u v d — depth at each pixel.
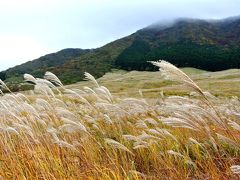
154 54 186.25
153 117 11.03
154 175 6.74
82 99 8.65
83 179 6.30
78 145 7.48
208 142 7.42
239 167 4.59
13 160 6.71
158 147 7.80
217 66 169.25
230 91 58.72
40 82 8.55
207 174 6.21
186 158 6.76
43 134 7.89
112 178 6.34
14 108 8.18
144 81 116.38
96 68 191.00
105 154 7.39
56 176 6.39
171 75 5.14
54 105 8.86
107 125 9.38
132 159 7.43
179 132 8.39
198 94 5.27
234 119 7.75
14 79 183.38
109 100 8.44
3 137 7.51
